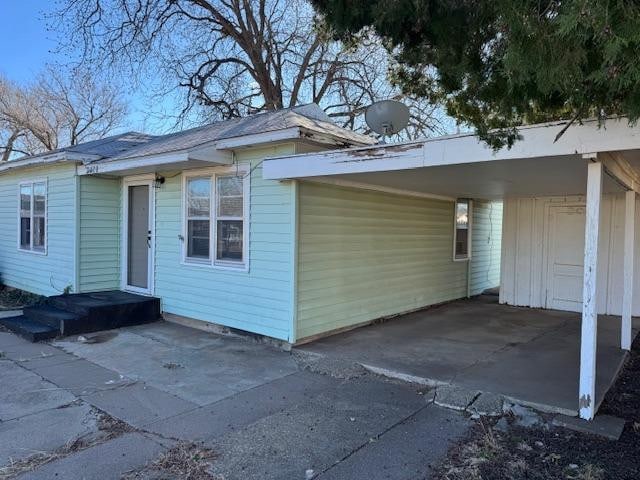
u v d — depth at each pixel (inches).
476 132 156.8
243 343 259.1
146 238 334.3
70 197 339.0
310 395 183.0
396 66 209.9
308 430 151.3
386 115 249.3
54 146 1079.0
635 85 99.0
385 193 314.0
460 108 179.9
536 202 377.7
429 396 182.5
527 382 191.3
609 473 125.4
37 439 143.0
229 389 188.5
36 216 390.3
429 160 178.9
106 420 157.4
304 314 252.2
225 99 726.5
